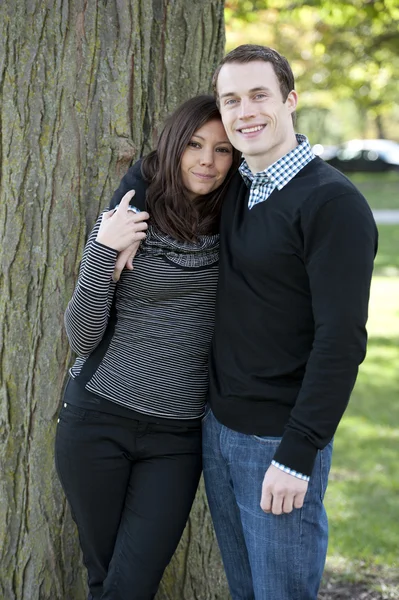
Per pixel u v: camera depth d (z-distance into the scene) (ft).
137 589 7.70
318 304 6.60
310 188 6.77
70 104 8.65
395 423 18.37
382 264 40.98
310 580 7.22
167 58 9.18
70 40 8.60
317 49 44.06
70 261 8.86
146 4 8.93
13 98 8.57
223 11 9.57
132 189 7.78
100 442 7.66
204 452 7.78
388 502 14.02
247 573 8.03
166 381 7.61
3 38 8.52
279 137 7.13
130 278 7.59
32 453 9.02
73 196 8.77
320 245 6.61
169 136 7.57
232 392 7.25
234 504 7.74
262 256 6.93
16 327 8.84
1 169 8.67
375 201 69.97
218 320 7.38
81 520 7.97
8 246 8.73
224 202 7.66
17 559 9.11
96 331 7.48
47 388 8.96
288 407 7.09
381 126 127.13
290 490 6.60
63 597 9.31
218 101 7.38
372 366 23.40
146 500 7.69
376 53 44.24
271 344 7.07
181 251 7.53
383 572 11.66
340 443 17.13
